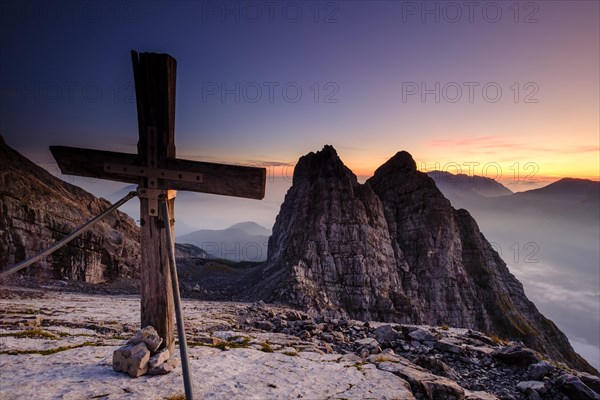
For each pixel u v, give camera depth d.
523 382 10.34
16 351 8.59
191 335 11.91
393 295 52.47
